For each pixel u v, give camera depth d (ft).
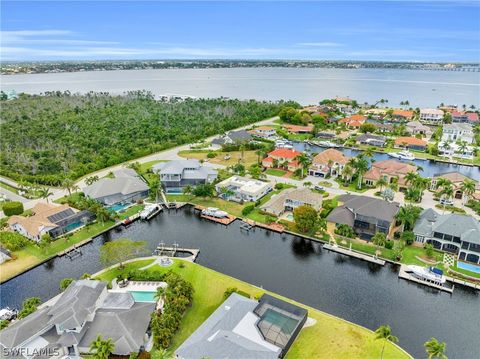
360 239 280.72
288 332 174.19
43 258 256.73
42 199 358.02
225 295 210.79
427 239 271.69
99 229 299.58
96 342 157.48
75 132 584.40
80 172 425.28
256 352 157.69
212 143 564.30
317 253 268.41
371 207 288.71
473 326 196.34
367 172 407.85
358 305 212.02
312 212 290.15
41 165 433.48
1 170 427.33
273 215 325.21
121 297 199.72
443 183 347.77
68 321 173.58
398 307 210.59
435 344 156.87
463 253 252.42
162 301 207.72
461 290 225.97
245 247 277.64
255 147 540.93
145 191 367.45
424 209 324.39
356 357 171.32
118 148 514.27
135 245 242.37
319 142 589.32
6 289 226.99
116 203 349.41
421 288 228.02
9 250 263.29
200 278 232.94
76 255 264.11
